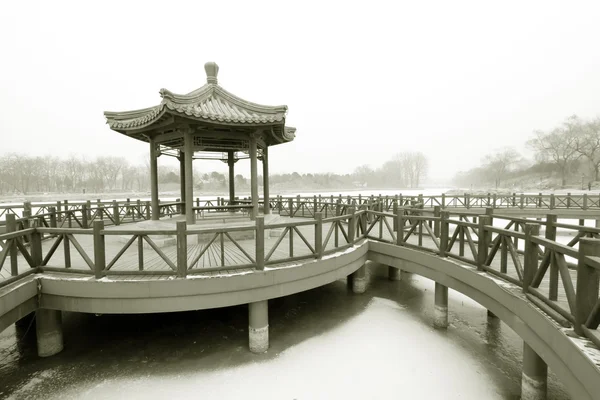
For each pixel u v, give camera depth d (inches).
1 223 251.3
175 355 220.4
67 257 206.7
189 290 193.8
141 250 199.5
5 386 185.9
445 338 250.7
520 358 224.7
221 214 414.3
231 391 183.8
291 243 233.1
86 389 184.1
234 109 303.7
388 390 186.5
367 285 375.9
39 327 212.4
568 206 697.6
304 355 222.2
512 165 2709.2
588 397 105.7
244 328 260.7
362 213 327.0
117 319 275.9
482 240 213.9
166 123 284.5
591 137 1734.7
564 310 129.3
